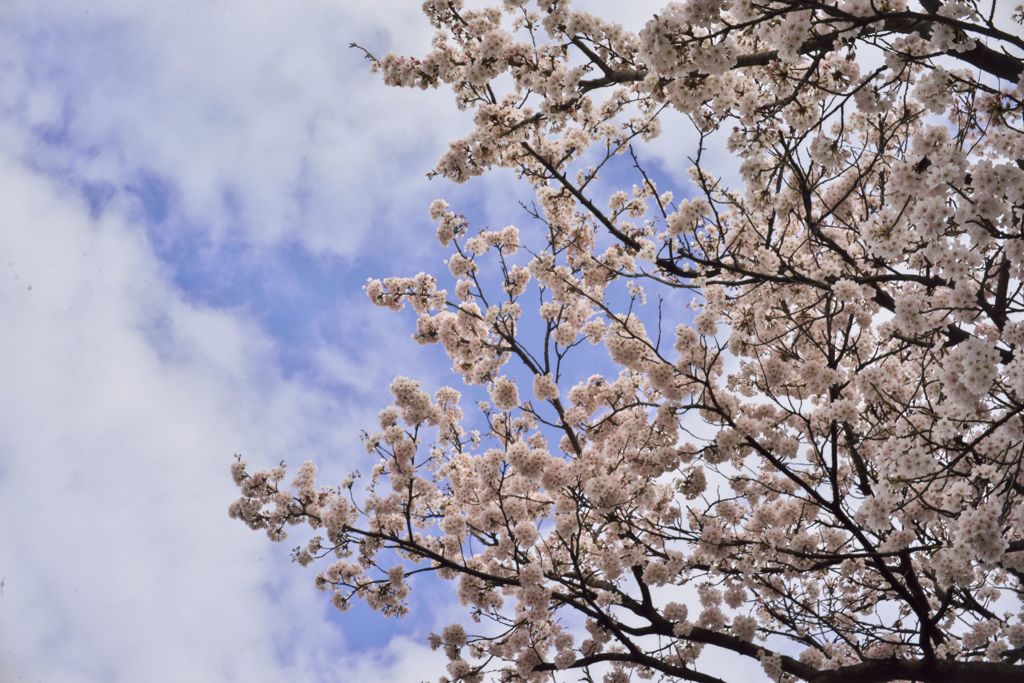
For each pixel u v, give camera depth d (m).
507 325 8.38
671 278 6.41
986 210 4.61
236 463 7.54
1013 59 4.91
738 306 6.41
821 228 6.77
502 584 7.44
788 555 6.86
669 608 7.36
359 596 7.94
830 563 6.50
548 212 7.51
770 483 7.66
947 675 6.40
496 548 7.79
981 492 5.72
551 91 6.07
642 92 6.44
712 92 5.30
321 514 7.53
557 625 8.09
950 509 5.58
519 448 7.18
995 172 4.49
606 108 6.82
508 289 8.68
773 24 4.86
